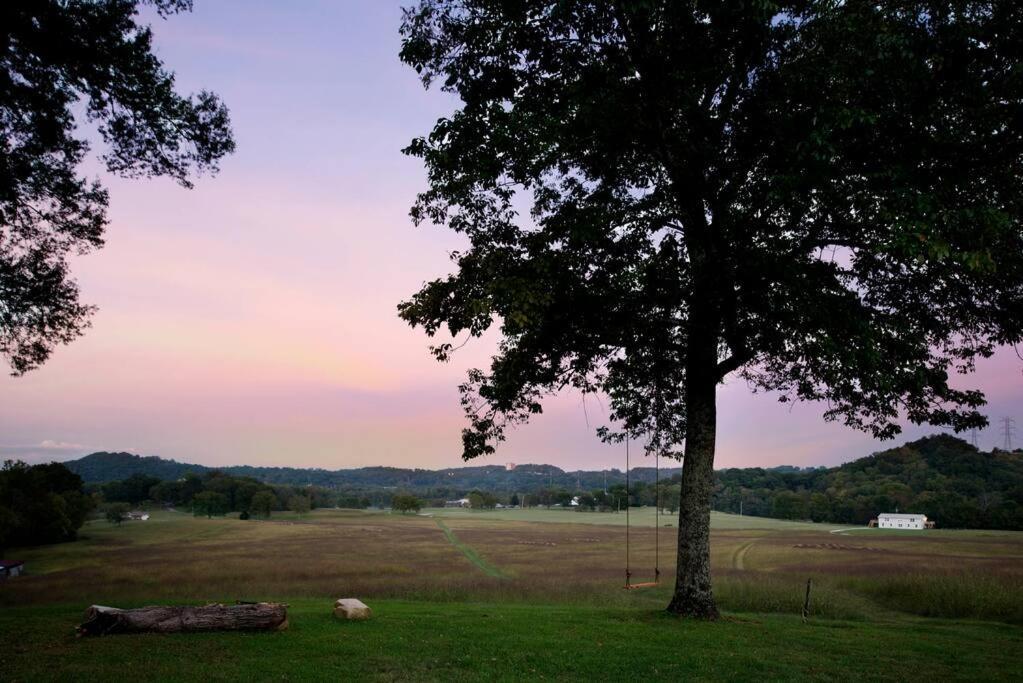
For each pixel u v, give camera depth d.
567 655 11.31
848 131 11.99
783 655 11.90
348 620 14.18
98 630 11.72
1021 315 14.05
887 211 11.40
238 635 11.91
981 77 11.81
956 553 71.00
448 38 15.23
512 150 14.53
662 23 13.05
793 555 68.62
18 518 84.62
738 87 13.55
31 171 15.84
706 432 16.19
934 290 14.95
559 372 17.69
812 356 14.11
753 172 13.70
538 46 14.04
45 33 14.05
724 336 15.19
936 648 13.48
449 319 14.64
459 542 102.44
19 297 16.89
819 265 14.00
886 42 11.55
